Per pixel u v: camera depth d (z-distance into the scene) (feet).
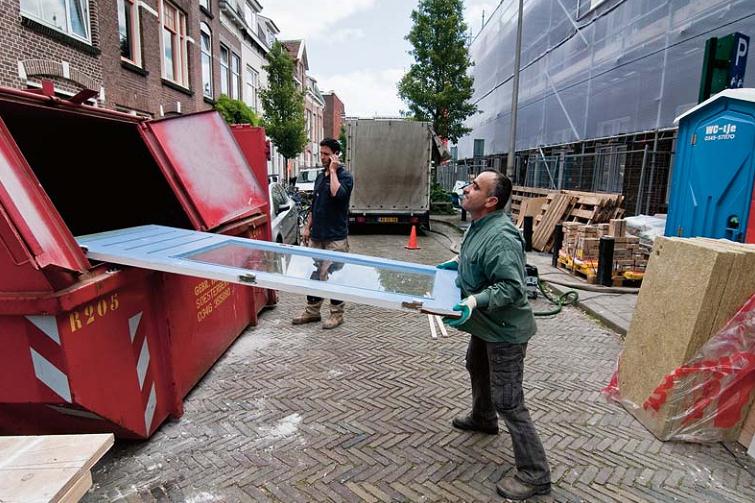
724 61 17.74
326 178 17.01
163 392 10.42
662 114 31.19
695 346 9.87
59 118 10.34
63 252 7.34
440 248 37.60
